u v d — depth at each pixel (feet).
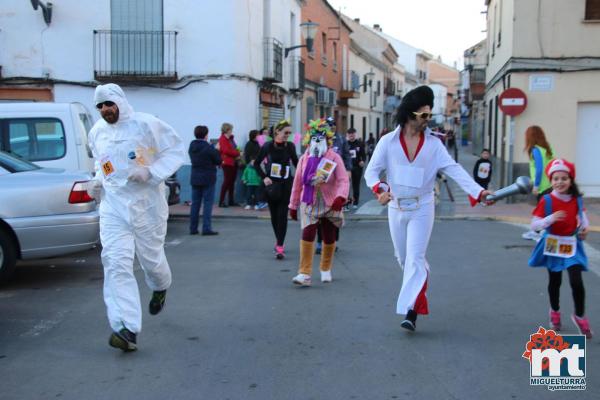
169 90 54.44
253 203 49.85
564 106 51.03
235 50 53.93
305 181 23.66
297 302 21.81
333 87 101.71
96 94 16.37
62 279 25.39
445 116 234.79
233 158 51.08
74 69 54.60
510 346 17.20
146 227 17.19
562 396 13.91
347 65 113.50
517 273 26.63
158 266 17.87
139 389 14.28
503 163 57.21
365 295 22.80
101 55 54.29
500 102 50.80
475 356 16.39
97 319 19.79
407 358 16.25
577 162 51.70
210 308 21.02
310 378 14.90
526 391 14.16
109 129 16.79
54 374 15.20
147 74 53.93
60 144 32.22
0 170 24.29
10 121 31.86
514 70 51.31
